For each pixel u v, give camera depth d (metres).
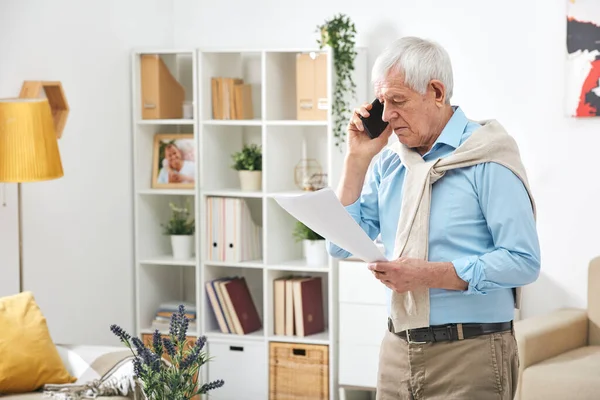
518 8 5.21
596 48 5.05
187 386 2.76
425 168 2.66
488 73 5.30
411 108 2.65
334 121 5.34
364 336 5.14
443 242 2.64
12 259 4.61
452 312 2.63
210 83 5.49
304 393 5.30
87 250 5.23
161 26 5.85
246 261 5.45
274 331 5.41
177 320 2.86
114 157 5.46
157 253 5.78
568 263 5.23
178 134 5.65
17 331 4.00
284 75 5.55
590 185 5.16
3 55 4.54
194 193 5.46
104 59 5.32
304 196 2.46
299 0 5.63
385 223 2.82
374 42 5.50
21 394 3.96
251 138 5.80
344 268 5.15
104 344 5.41
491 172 2.57
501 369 2.63
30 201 4.75
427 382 2.70
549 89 5.19
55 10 4.90
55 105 4.84
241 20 5.77
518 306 2.73
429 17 5.38
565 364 4.54
